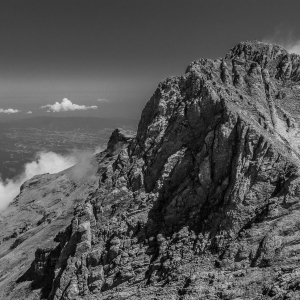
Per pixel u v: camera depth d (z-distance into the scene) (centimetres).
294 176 3606
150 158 4738
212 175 4109
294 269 3250
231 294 3297
